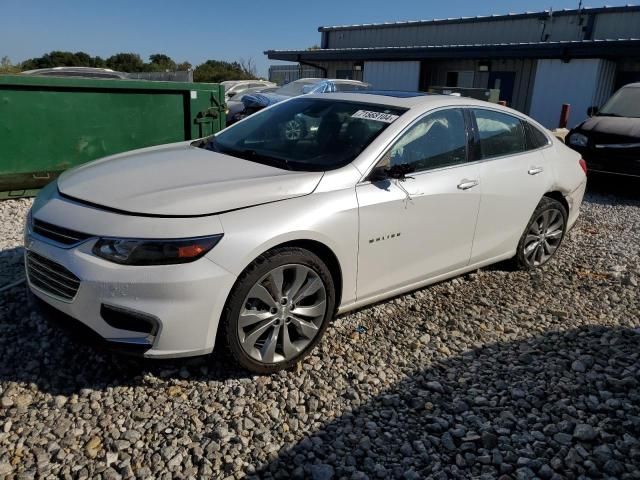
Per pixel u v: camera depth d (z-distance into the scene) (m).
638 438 2.71
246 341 2.92
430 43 24.34
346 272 3.28
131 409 2.74
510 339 3.70
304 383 3.04
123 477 2.33
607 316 4.13
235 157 3.61
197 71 43.06
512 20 21.50
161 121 6.73
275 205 2.95
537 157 4.63
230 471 2.39
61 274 2.76
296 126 3.92
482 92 14.23
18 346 3.20
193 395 2.87
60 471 2.33
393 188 3.44
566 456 2.58
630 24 18.42
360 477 2.40
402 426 2.75
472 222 4.04
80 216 2.79
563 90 17.86
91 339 2.72
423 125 3.74
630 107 9.16
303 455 2.51
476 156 4.10
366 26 26.48
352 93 4.26
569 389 3.11
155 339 2.68
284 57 27.14
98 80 6.09
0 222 5.35
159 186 2.98
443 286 4.49
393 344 3.53
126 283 2.60
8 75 5.49
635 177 8.26
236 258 2.74
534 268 4.96
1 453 2.40
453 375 3.22
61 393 2.84
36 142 5.87
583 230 6.56
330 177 3.21
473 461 2.54
